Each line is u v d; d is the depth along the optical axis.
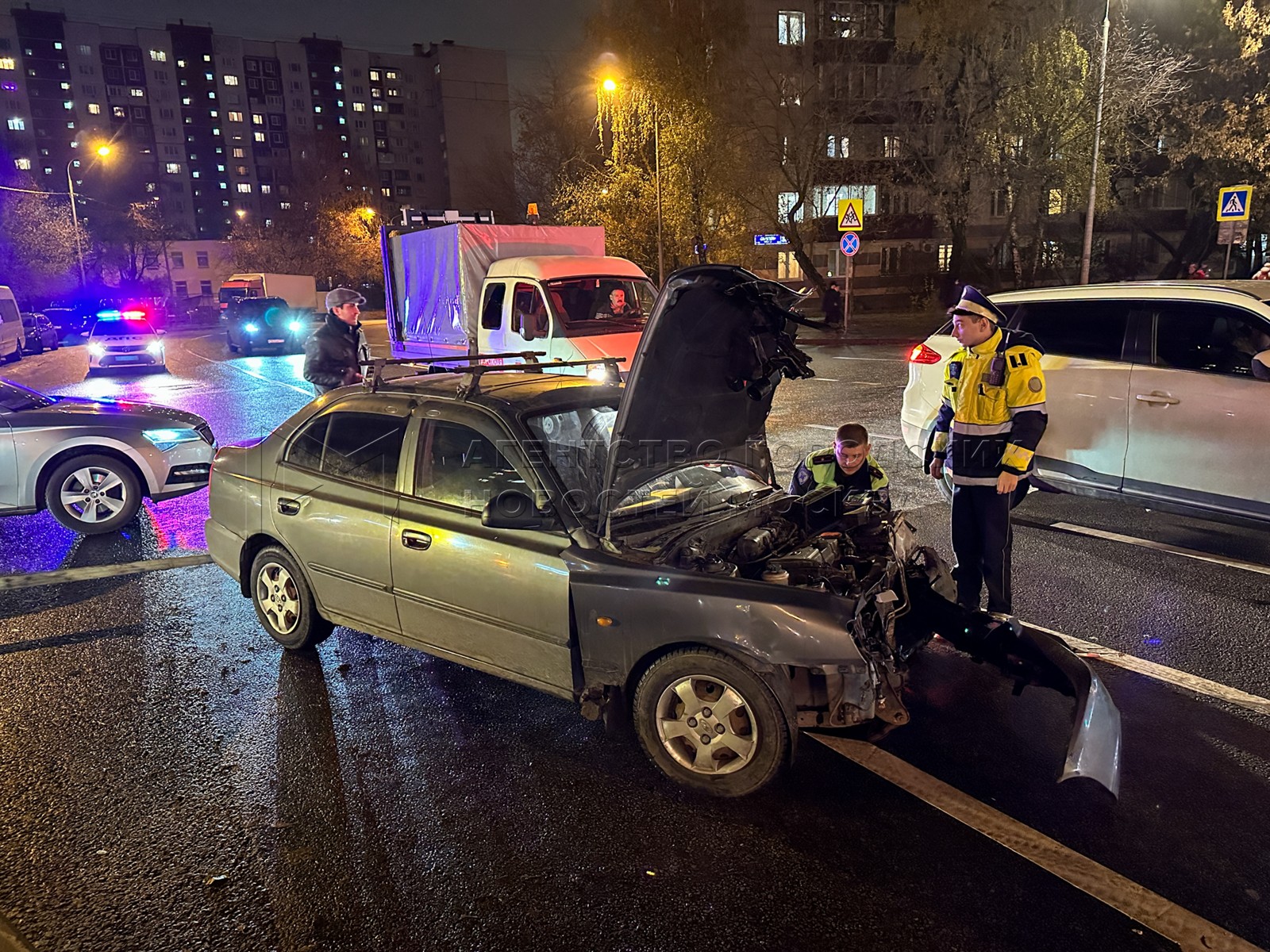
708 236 25.11
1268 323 5.20
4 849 2.90
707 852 2.83
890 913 2.53
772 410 11.55
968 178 27.97
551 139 39.56
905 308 34.44
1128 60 23.95
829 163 31.67
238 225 78.62
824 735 3.58
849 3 31.77
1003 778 3.24
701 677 3.08
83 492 6.79
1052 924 2.47
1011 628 3.53
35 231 41.94
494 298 10.09
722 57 23.92
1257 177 26.81
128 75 105.56
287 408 13.39
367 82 117.62
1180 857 2.76
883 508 4.16
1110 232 35.84
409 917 2.55
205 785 3.27
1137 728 3.58
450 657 3.75
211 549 4.79
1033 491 7.57
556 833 2.95
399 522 3.77
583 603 3.24
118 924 2.54
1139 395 5.76
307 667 4.32
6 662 4.42
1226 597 4.97
